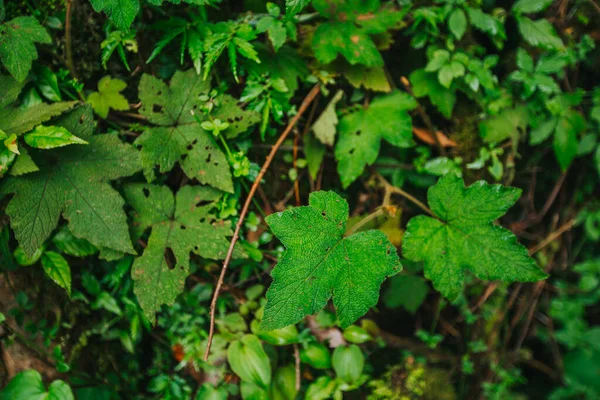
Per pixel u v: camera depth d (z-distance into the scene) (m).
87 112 0.61
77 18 0.66
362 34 0.66
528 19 0.73
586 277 0.89
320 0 0.66
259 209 0.70
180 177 0.68
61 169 0.60
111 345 0.73
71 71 0.66
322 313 0.72
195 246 0.64
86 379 0.70
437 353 0.82
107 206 0.61
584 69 0.80
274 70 0.67
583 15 0.77
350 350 0.71
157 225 0.64
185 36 0.64
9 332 0.66
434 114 0.76
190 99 0.64
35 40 0.61
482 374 0.84
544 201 0.86
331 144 0.69
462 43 0.74
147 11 0.67
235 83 0.69
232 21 0.65
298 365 0.71
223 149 0.65
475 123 0.76
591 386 0.93
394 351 0.80
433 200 0.64
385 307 0.80
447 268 0.63
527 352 0.89
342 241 0.59
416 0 0.72
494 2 0.75
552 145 0.82
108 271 0.70
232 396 0.71
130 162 0.61
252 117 0.65
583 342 0.92
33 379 0.66
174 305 0.71
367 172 0.75
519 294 0.86
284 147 0.71
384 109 0.69
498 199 0.62
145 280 0.63
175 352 0.73
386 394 0.78
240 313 0.72
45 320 0.68
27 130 0.59
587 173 0.85
